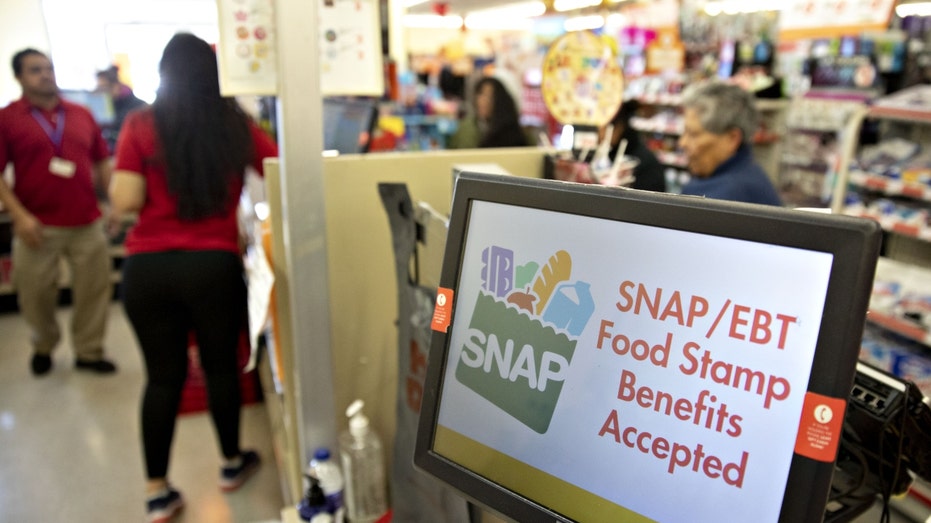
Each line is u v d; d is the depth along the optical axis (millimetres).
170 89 1945
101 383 3432
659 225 605
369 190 1386
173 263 2068
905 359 2281
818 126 3678
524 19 9188
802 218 521
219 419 2408
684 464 594
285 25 1146
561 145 1740
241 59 1197
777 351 541
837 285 503
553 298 688
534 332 703
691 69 5727
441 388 783
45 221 3324
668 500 601
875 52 3566
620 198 629
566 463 672
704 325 583
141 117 1996
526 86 7465
